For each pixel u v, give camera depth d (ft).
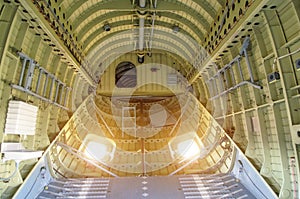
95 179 22.17
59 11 19.22
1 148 14.62
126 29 30.35
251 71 18.66
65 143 25.38
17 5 14.10
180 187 20.16
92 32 28.02
